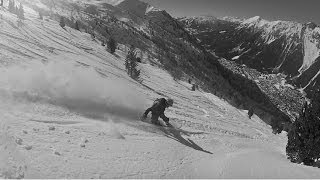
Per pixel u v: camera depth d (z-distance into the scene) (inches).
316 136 789.2
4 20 1749.5
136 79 1686.8
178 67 4559.5
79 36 2815.0
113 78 1267.2
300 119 808.9
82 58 1514.5
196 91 2583.7
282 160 676.7
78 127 537.0
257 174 511.8
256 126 1652.3
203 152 610.5
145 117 711.1
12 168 351.9
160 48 5551.2
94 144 483.2
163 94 1514.5
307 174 536.1
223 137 815.1
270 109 6476.4
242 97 5703.7
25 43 1273.4
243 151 703.1
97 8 7440.9
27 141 418.3
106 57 2117.4
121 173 418.6
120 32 5403.5
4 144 388.5
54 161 392.8
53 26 2706.7
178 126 764.6
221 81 5915.4
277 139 1310.3
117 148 495.5
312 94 817.5
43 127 484.1
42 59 1038.4
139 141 563.5
